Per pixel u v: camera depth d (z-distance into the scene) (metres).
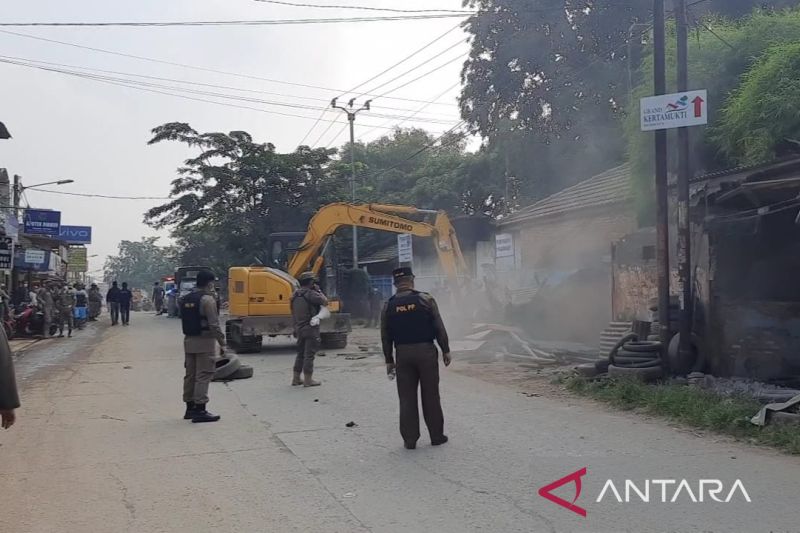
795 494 5.73
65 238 49.44
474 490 6.02
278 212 37.44
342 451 7.50
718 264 10.96
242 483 6.39
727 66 13.89
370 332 24.78
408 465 6.87
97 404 10.74
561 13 29.98
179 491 6.17
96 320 37.06
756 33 13.78
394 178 46.88
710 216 11.13
